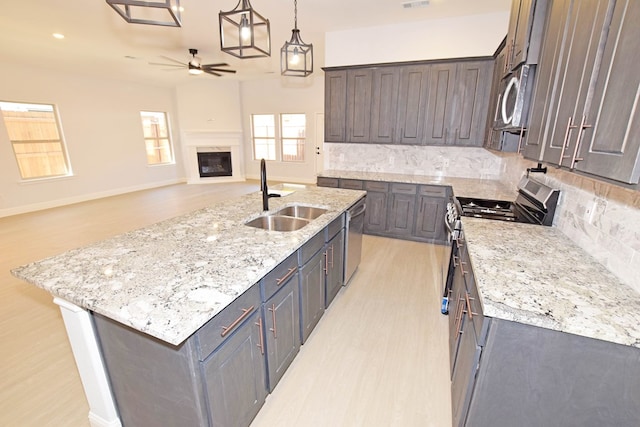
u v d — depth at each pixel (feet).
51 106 19.98
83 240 14.37
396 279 10.62
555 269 4.63
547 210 6.73
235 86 28.43
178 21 4.10
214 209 7.98
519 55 6.29
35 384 6.30
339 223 8.50
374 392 6.10
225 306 3.80
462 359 5.00
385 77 13.47
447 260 10.28
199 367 3.77
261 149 30.22
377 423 5.46
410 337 7.70
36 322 8.30
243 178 30.86
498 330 3.72
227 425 4.46
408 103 13.35
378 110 13.91
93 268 4.63
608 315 3.48
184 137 28.37
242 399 4.77
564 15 4.44
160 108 27.25
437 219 13.44
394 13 12.07
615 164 2.99
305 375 6.50
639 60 2.69
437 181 13.32
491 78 11.96
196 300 3.80
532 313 3.50
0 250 13.16
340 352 7.16
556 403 3.74
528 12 5.84
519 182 9.11
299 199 9.15
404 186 13.62
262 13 11.82
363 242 14.06
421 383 6.32
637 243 4.07
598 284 4.19
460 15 12.34
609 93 3.15
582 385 3.57
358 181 14.35
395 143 13.97
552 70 4.79
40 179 19.57
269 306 5.19
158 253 5.18
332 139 15.07
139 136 25.67
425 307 8.99
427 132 13.34
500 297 3.81
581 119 3.72
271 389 5.75
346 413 5.65
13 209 18.47
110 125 23.39
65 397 6.00
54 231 15.55
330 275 8.20
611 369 3.41
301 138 28.22
